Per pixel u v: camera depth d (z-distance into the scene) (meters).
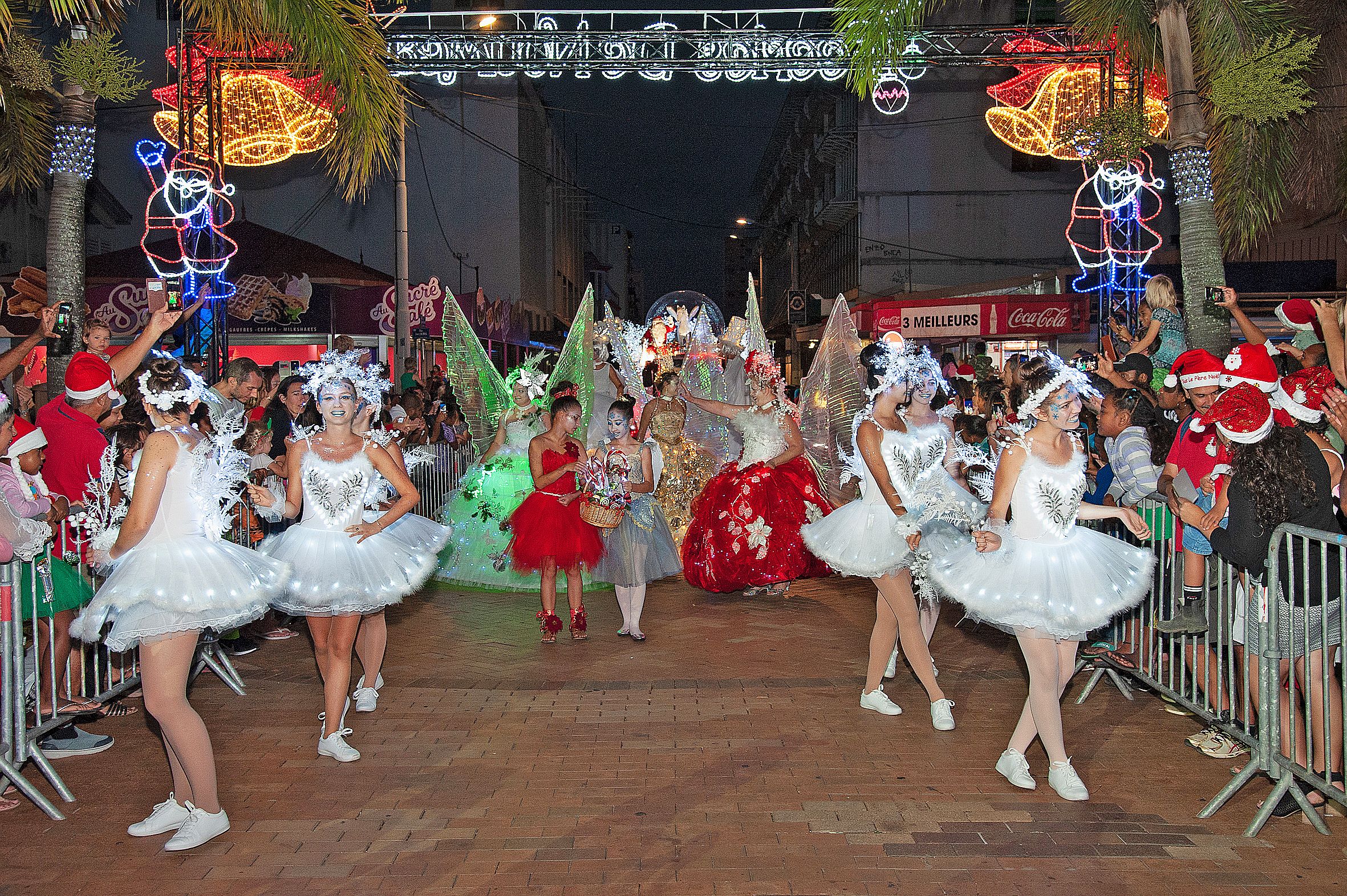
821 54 13.70
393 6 13.70
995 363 24.59
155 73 29.80
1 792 4.89
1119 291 13.57
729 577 9.27
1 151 9.70
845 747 5.55
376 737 5.73
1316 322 6.80
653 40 13.78
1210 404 5.41
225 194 13.56
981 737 5.71
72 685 5.69
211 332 13.70
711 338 11.82
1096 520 6.73
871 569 5.77
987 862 4.21
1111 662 6.34
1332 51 10.16
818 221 40.78
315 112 13.23
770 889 3.98
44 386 14.65
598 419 11.38
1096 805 4.78
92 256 17.31
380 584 5.37
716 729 5.84
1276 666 4.64
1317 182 10.56
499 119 34.97
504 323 24.19
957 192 33.75
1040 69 14.08
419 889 4.00
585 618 7.99
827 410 9.77
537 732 5.80
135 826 4.53
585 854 4.28
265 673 7.12
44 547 5.38
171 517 4.57
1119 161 12.59
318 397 5.47
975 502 5.84
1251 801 4.82
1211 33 9.93
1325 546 4.29
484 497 10.03
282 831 4.53
